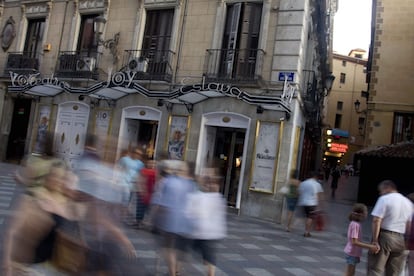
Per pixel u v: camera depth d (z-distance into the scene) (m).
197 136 14.21
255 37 14.11
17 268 3.03
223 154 14.45
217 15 14.52
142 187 8.48
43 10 18.58
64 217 3.21
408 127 21.34
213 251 5.45
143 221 8.75
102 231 3.53
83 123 16.52
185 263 6.38
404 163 19.52
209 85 12.96
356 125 60.78
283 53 13.43
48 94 17.38
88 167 3.74
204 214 5.39
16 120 19.31
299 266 7.69
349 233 6.01
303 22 13.40
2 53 19.66
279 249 8.91
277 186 12.96
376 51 22.20
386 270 5.76
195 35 14.80
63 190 3.32
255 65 13.72
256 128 13.39
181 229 5.30
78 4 17.52
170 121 14.69
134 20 16.06
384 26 22.25
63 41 17.75
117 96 15.65
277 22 13.69
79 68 16.53
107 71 16.25
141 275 4.11
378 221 5.60
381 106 21.72
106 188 3.70
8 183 12.61
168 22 15.59
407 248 5.82
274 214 12.86
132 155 8.81
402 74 21.64
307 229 11.10
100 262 3.36
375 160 20.12
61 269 3.14
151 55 15.48
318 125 23.16
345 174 44.16
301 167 17.56
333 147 51.50
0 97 19.23
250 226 11.38
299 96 13.64
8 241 3.05
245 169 13.47
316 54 21.39
